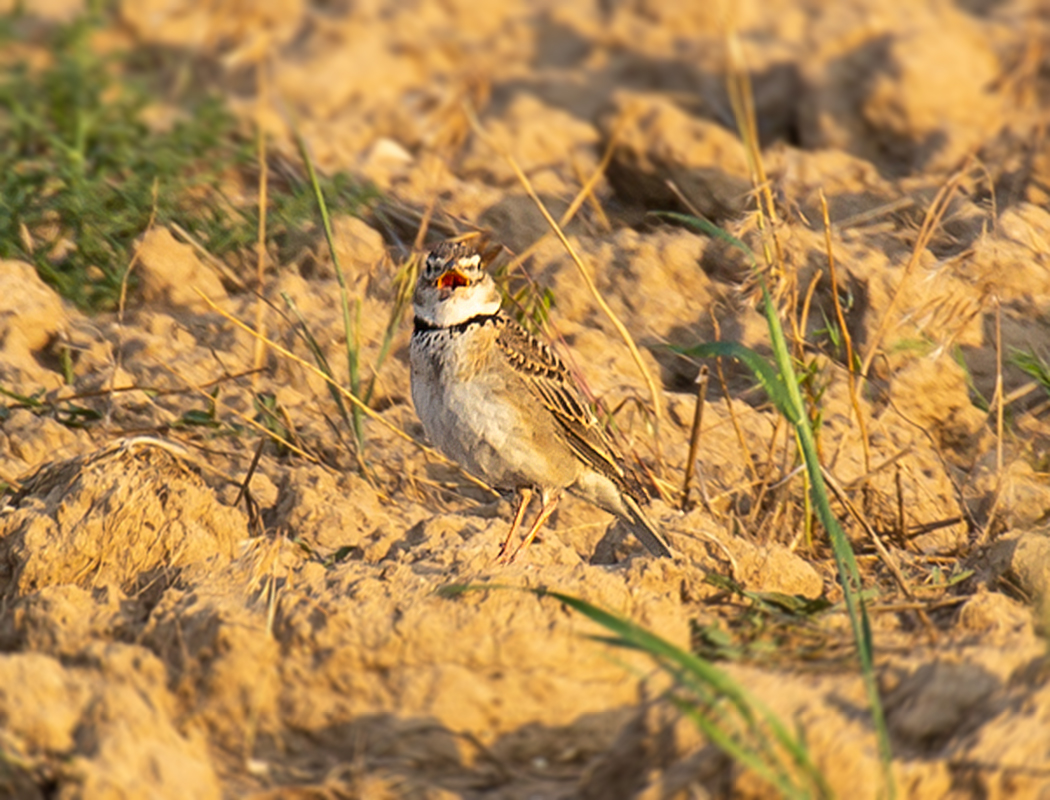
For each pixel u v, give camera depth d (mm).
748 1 20984
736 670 8023
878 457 11945
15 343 12523
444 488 11547
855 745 6852
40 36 22328
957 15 20250
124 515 9312
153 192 14438
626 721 7668
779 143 17359
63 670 7312
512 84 20812
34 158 16219
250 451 11523
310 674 7785
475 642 7957
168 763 6914
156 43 22250
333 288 13742
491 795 7230
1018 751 6852
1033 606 9195
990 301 13312
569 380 10102
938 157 17188
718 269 14266
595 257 14109
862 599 8211
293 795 7105
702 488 11031
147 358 12602
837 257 13672
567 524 11062
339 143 18109
